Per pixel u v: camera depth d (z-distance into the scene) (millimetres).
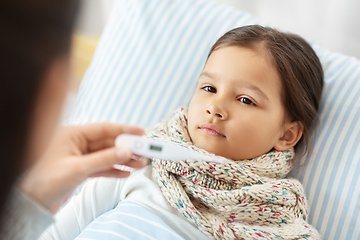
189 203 799
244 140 853
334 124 994
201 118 865
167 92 1176
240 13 1232
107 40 1302
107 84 1226
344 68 1076
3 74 350
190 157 570
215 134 851
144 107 1173
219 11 1241
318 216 923
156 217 794
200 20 1231
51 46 375
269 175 879
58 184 522
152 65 1206
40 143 418
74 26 394
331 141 975
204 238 792
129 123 1163
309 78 980
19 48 352
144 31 1248
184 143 854
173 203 812
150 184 870
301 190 878
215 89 894
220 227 776
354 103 993
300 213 861
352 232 873
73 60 424
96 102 1215
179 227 798
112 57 1260
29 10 353
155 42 1229
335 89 1043
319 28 1287
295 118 946
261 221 815
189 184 825
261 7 1344
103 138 691
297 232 793
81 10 391
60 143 591
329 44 1299
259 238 770
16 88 358
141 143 557
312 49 1055
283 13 1320
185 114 962
